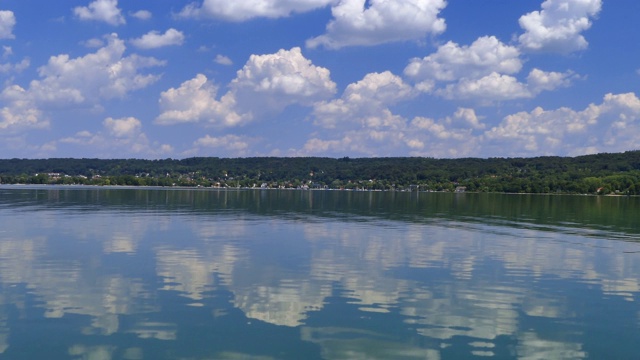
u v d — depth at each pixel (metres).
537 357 15.59
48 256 30.34
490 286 23.75
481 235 43.59
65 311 19.27
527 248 35.66
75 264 27.86
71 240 37.25
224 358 15.20
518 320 18.86
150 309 19.62
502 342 16.69
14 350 15.68
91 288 22.56
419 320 18.69
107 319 18.44
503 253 33.28
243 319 18.56
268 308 19.91
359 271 26.80
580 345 16.55
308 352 15.68
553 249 35.28
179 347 15.98
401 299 21.38
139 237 39.47
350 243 37.38
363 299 21.30
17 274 25.17
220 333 17.16
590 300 21.58
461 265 28.86
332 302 20.81
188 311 19.42
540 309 20.20
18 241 36.50
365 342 16.52
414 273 26.45
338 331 17.47
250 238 39.72
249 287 23.00
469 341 16.73
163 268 26.94
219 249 33.75
